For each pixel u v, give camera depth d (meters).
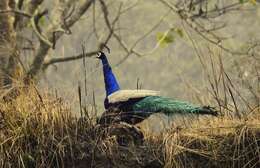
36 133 11.90
